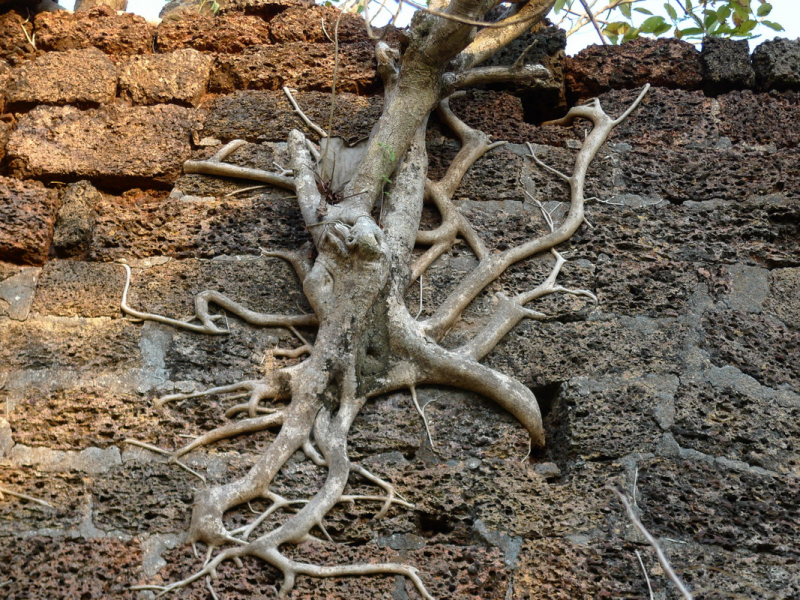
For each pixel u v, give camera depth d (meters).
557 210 4.82
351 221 4.32
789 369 4.38
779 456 4.13
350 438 4.02
